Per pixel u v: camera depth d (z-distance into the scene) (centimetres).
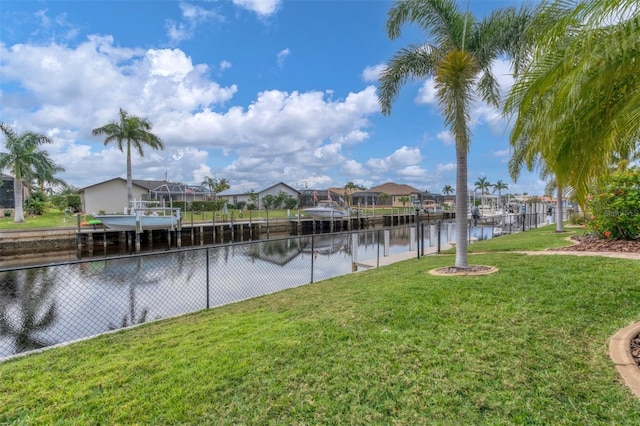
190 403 260
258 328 420
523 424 224
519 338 345
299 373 296
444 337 356
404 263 970
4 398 279
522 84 321
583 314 402
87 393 281
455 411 238
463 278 597
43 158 2467
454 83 636
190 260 1495
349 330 388
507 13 661
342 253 1714
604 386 258
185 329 446
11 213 3039
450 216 5544
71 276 1158
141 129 2727
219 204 4450
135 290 986
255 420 238
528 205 3428
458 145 684
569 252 830
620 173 903
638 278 524
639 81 277
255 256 1633
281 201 4966
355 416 238
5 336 657
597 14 259
